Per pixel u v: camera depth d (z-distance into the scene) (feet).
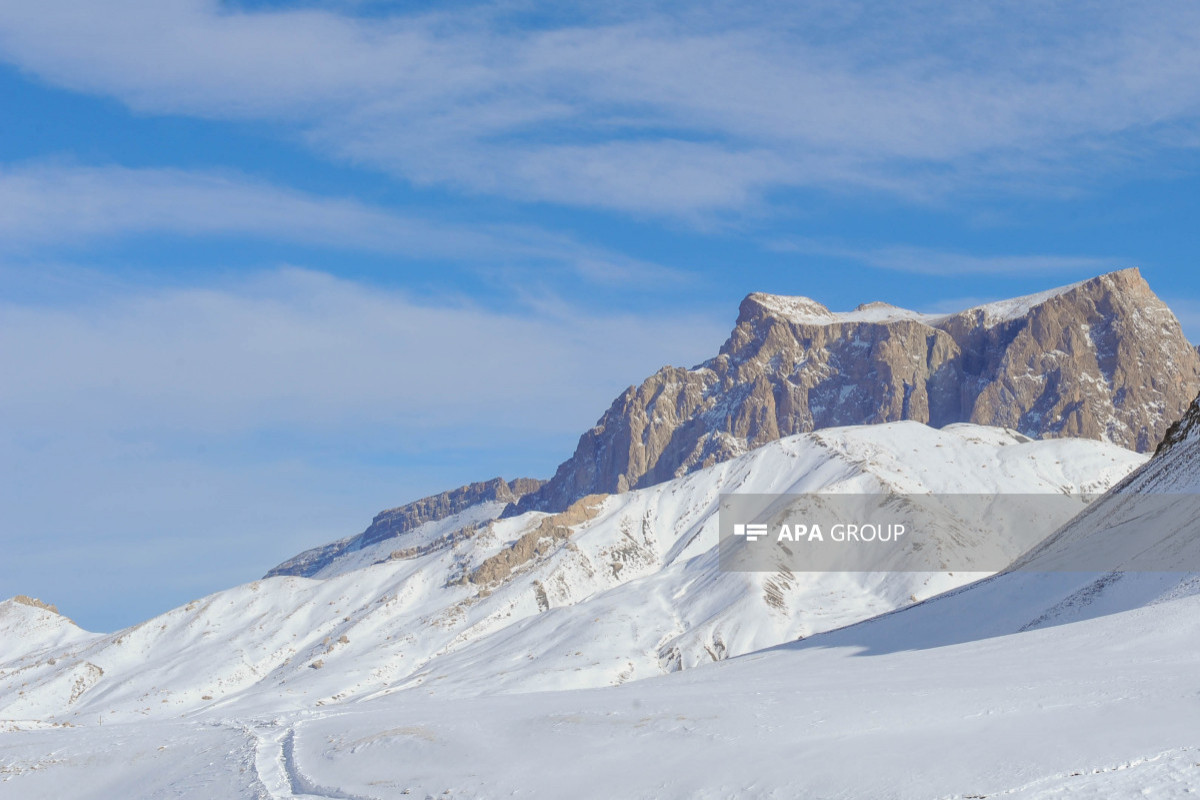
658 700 229.45
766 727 187.01
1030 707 177.27
